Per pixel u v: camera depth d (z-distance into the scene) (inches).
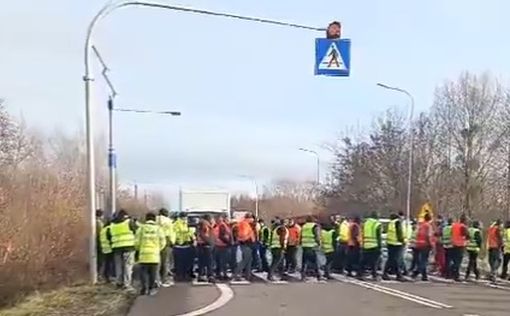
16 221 802.2
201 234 940.0
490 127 2341.3
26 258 764.0
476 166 2292.1
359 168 2502.5
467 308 674.2
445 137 2352.4
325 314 631.2
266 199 3602.4
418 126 2342.5
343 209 2509.8
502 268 992.9
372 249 968.9
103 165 1449.3
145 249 769.6
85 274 879.7
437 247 1018.7
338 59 731.4
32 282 764.0
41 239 826.2
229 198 1723.7
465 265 1078.4
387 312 643.5
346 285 888.9
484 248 1191.6
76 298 718.5
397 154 2354.8
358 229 999.0
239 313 637.3
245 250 956.0
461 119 2359.7
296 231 981.2
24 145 1766.7
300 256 981.8
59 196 952.9
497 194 2255.2
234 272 956.6
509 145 2284.7
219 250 939.3
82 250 904.9
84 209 948.0
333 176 2659.9
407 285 893.8
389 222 1003.9
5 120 1801.2
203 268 949.8
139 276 819.4
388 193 2364.7
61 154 1600.6
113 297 724.0
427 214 1089.4
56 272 848.3
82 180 1117.1
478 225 1055.0
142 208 2180.1
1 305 689.0
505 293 809.5
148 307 674.8
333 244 963.3
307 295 776.9
